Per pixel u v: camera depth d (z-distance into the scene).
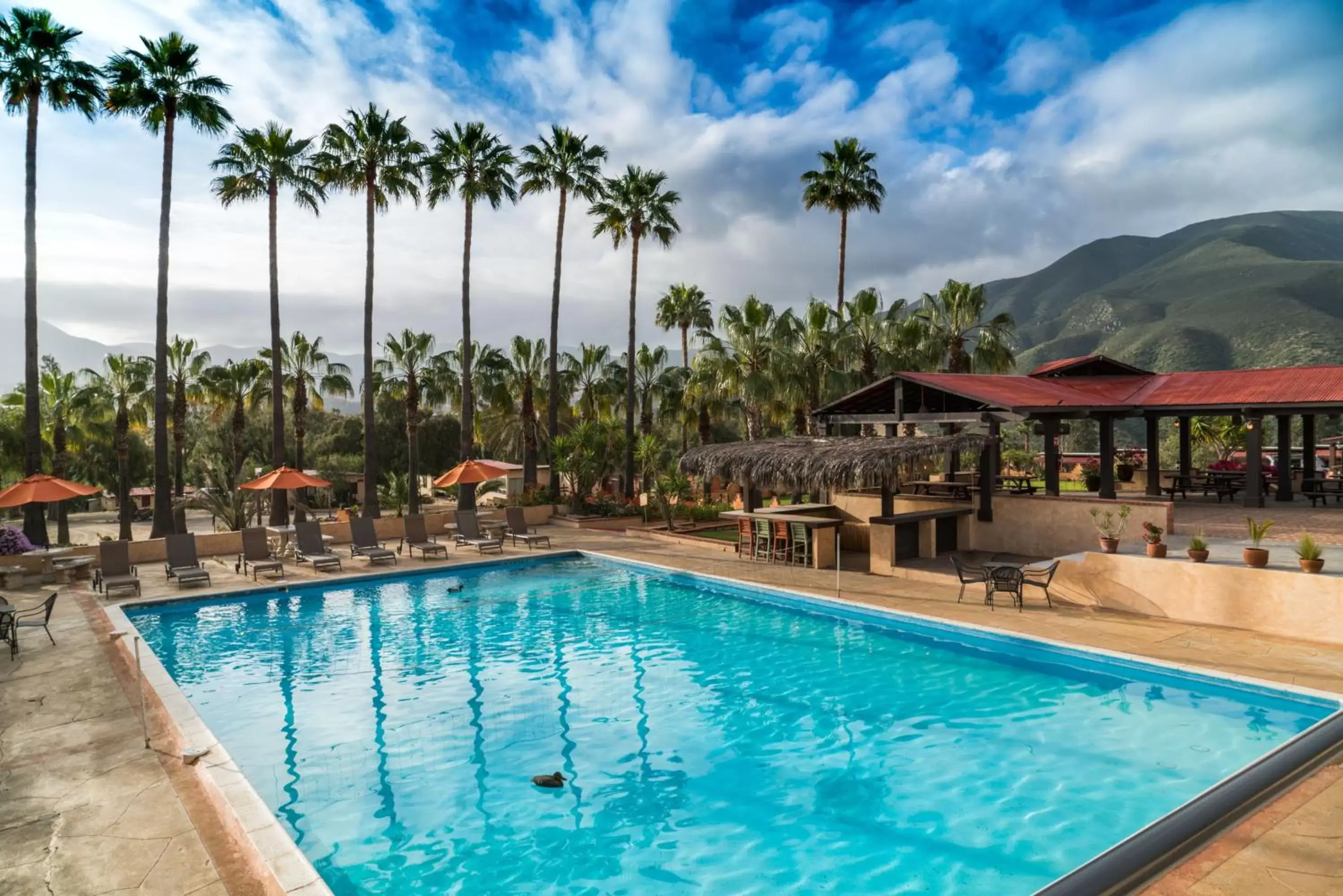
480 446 53.66
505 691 10.73
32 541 22.92
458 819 7.14
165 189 25.05
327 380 44.09
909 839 6.57
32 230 23.09
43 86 23.61
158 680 10.21
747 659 11.95
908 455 15.70
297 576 18.44
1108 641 11.03
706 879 6.08
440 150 31.95
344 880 6.17
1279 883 4.34
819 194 36.88
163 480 24.62
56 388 42.03
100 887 5.21
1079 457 32.47
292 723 9.66
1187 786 7.29
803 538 18.36
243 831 5.92
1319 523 17.12
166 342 24.81
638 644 12.95
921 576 16.00
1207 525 17.16
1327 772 5.91
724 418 40.91
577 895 5.90
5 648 12.01
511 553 21.58
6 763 7.48
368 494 29.58
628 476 33.62
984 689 10.27
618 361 42.72
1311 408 18.50
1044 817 6.84
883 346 31.88
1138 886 4.30
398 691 10.85
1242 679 9.27
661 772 8.07
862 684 10.61
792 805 7.27
